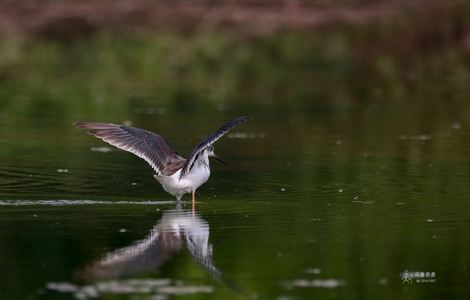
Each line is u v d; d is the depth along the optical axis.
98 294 9.91
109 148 18.97
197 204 13.89
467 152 18.56
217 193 14.70
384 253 11.48
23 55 32.69
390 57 32.97
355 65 31.84
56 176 15.94
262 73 30.59
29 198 14.19
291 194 14.66
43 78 29.09
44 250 11.41
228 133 21.00
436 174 16.33
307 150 18.81
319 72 30.66
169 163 13.25
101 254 11.28
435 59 32.69
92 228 12.40
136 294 9.91
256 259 11.16
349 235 12.23
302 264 11.03
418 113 23.78
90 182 15.46
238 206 13.79
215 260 11.12
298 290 10.20
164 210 13.48
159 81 29.16
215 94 26.88
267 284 10.35
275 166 17.08
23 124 22.12
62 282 10.27
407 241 11.98
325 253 11.44
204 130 21.31
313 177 16.05
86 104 25.00
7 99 25.53
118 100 25.66
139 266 10.87
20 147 19.00
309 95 26.72
